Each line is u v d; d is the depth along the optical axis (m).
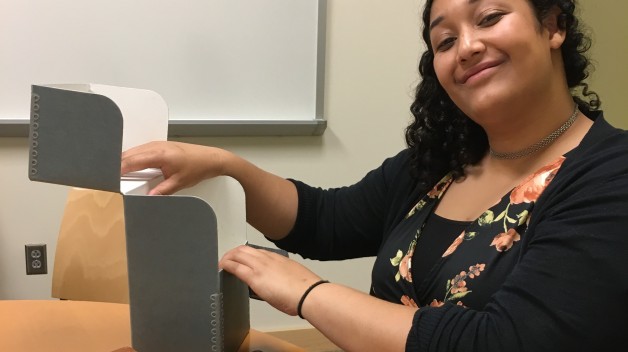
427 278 0.91
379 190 1.22
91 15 1.89
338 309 0.75
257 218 1.17
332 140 2.16
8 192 1.93
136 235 0.77
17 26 1.84
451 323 0.69
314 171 2.16
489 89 0.84
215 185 1.05
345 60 2.12
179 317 0.79
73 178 0.77
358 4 2.09
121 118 0.75
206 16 1.96
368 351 0.72
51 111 0.75
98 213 1.51
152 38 1.94
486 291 0.80
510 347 0.65
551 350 0.64
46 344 0.95
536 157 0.90
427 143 1.08
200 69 2.00
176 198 0.75
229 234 1.04
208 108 2.03
